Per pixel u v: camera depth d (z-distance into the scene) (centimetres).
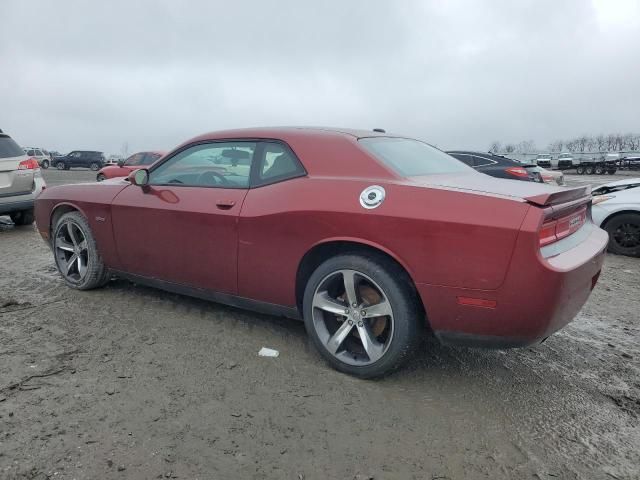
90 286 470
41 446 242
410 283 299
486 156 1041
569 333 413
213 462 236
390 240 289
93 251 457
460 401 297
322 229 312
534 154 4753
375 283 301
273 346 363
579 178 3381
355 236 301
